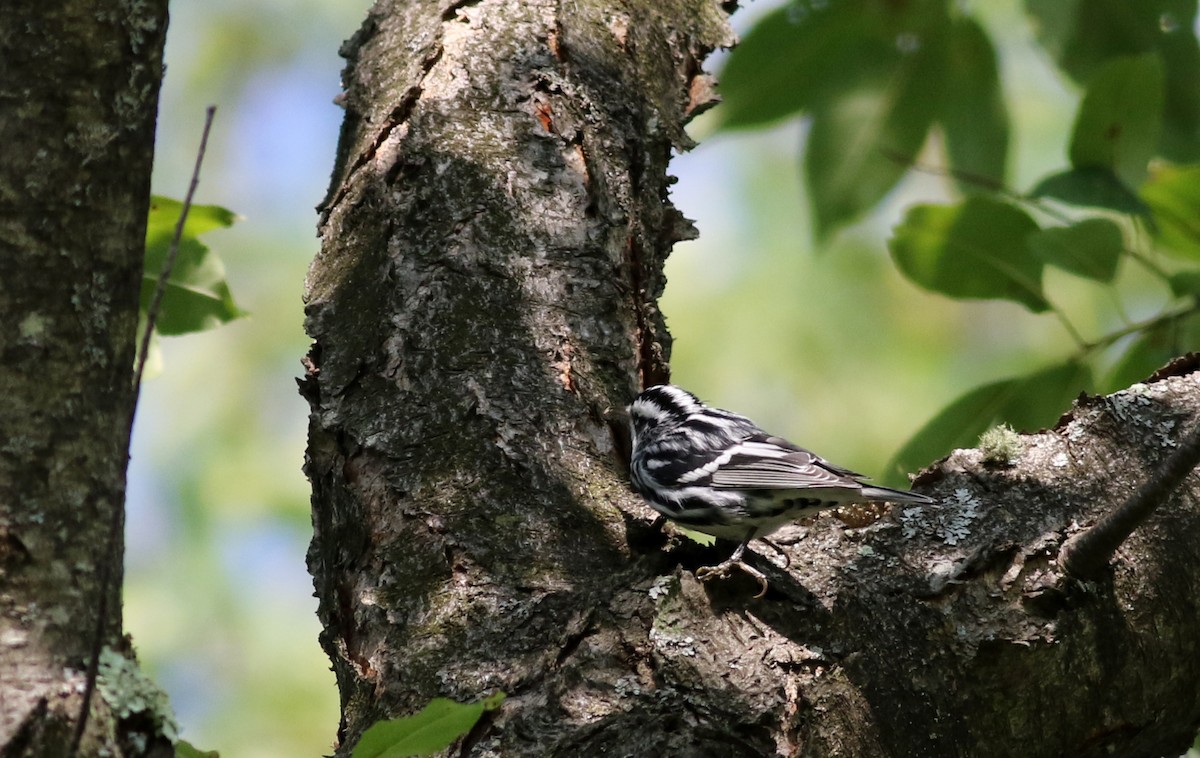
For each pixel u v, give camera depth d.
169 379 15.73
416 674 6.48
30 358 5.29
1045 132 16.12
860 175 10.70
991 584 6.67
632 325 8.40
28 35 5.44
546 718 6.15
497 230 8.19
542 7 9.40
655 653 6.34
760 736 6.14
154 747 5.18
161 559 14.83
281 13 17.45
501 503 7.14
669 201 9.38
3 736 4.84
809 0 10.46
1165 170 9.66
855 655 6.43
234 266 16.45
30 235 5.36
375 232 8.30
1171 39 10.63
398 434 7.43
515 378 7.64
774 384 15.86
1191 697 6.98
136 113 5.62
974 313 16.31
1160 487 6.26
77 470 5.31
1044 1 10.62
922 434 9.98
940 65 10.54
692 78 10.04
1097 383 10.05
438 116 8.64
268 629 14.59
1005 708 6.48
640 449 8.77
